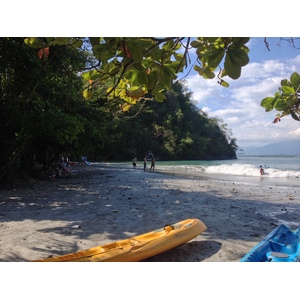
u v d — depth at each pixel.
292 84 1.66
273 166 40.72
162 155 77.56
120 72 1.94
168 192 14.06
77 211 9.31
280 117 1.75
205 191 14.71
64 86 12.34
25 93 11.16
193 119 90.50
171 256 5.41
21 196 12.12
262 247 5.16
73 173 24.94
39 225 7.47
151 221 8.06
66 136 13.07
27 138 13.48
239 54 1.58
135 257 4.82
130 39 1.56
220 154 97.19
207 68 2.01
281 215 9.20
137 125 72.56
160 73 1.83
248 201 11.78
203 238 6.54
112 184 17.34
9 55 9.76
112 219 8.24
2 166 14.50
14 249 5.64
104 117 19.72
